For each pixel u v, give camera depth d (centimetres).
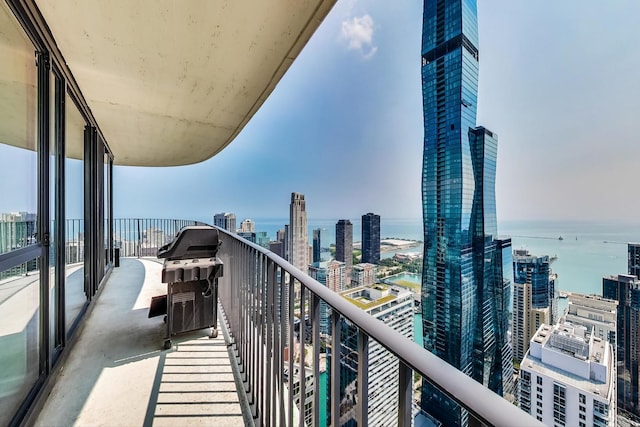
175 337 264
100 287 408
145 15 194
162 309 280
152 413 168
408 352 56
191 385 195
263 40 222
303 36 217
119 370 210
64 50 229
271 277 154
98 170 409
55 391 184
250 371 192
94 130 370
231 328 270
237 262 251
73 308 281
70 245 266
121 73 269
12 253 151
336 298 87
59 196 221
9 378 151
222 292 341
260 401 165
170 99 328
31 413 153
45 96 195
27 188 176
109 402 175
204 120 395
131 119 387
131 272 553
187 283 257
